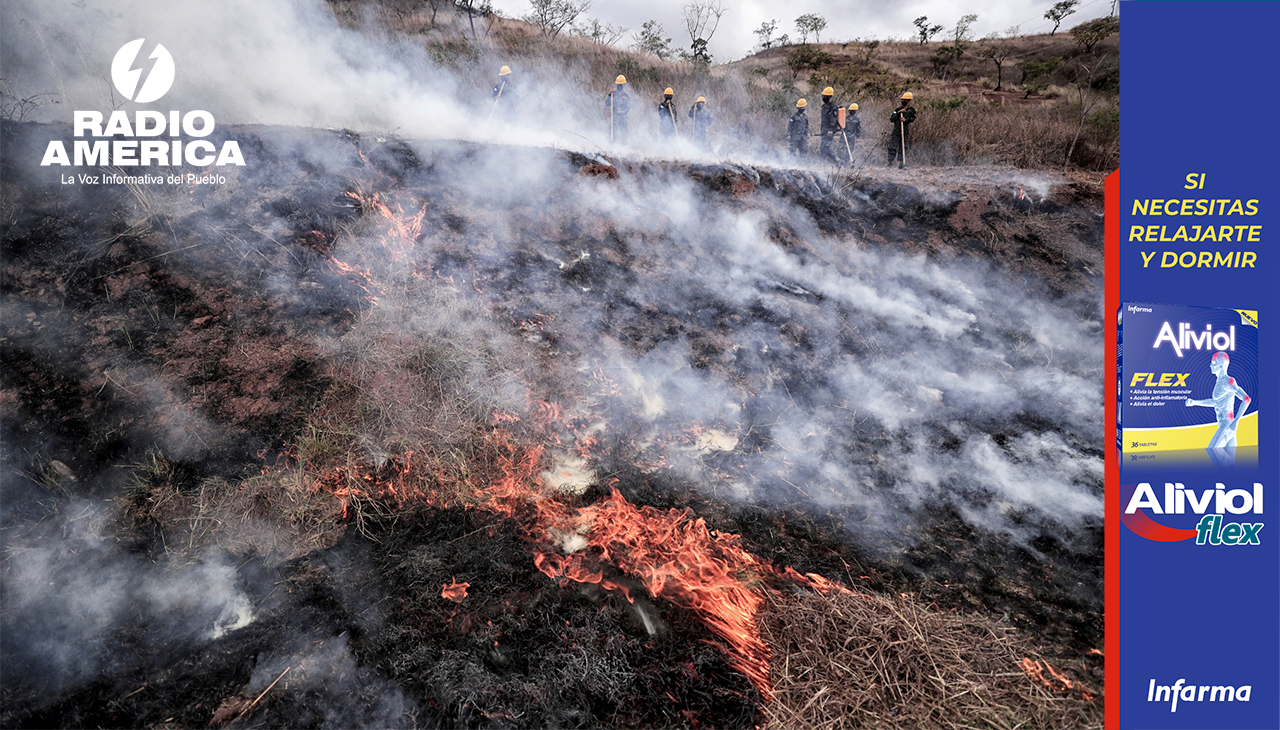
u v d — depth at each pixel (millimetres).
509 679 2652
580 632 2887
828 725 2352
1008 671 2596
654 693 2602
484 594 3105
